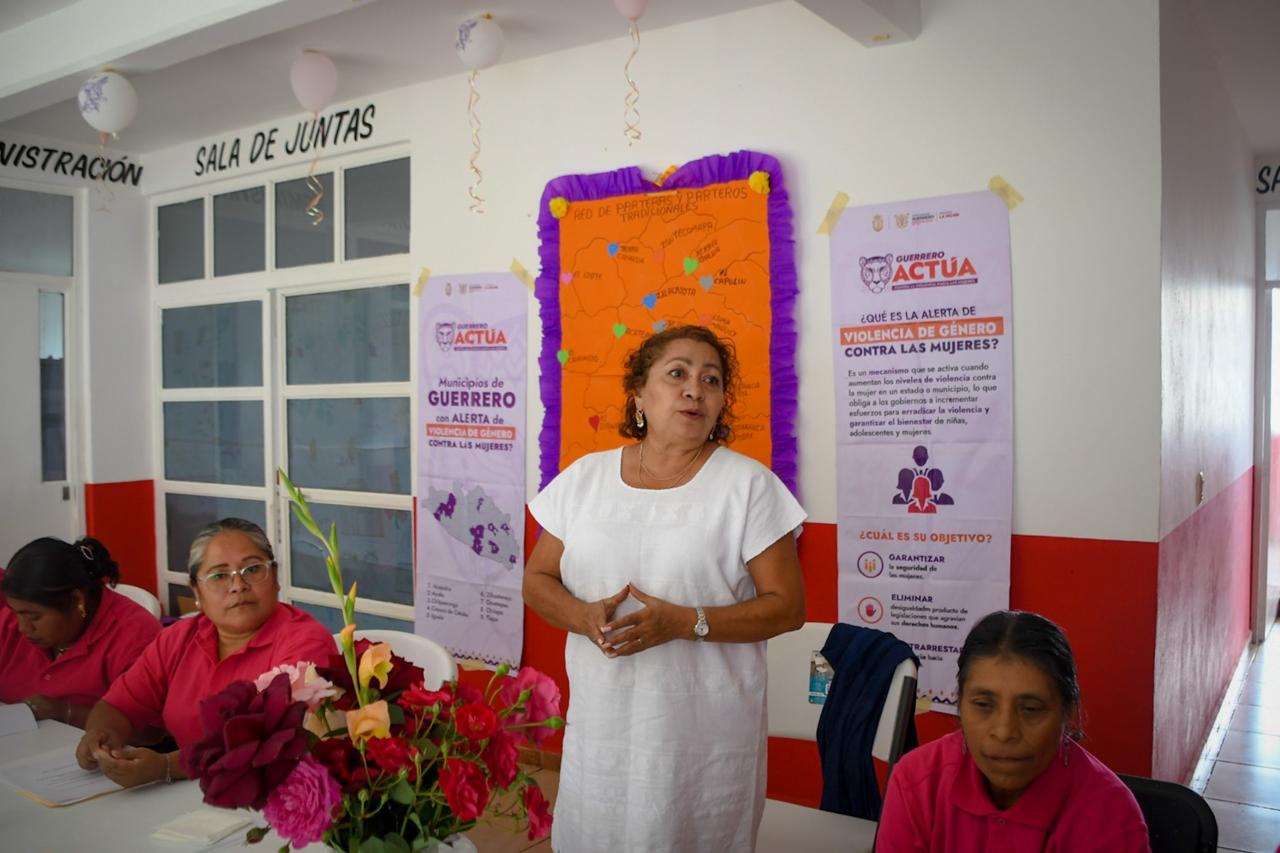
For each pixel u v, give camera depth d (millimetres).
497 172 3979
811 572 3236
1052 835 1419
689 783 1784
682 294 3432
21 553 2414
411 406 4449
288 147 4738
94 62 3521
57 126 4902
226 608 2137
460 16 3438
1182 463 3096
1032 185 2844
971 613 2951
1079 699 1482
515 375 3951
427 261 4219
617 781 1805
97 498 5395
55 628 2416
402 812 1258
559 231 3727
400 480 4531
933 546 3008
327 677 1296
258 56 3867
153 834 1711
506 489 3986
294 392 4953
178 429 5531
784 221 3229
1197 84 3416
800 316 3244
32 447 5211
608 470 1937
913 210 3018
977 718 1435
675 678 1776
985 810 1451
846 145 3141
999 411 2898
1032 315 2854
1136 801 1440
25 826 1745
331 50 3799
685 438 1817
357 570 4730
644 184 3518
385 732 1192
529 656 3953
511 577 3975
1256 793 3711
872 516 3107
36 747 2180
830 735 2258
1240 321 5000
